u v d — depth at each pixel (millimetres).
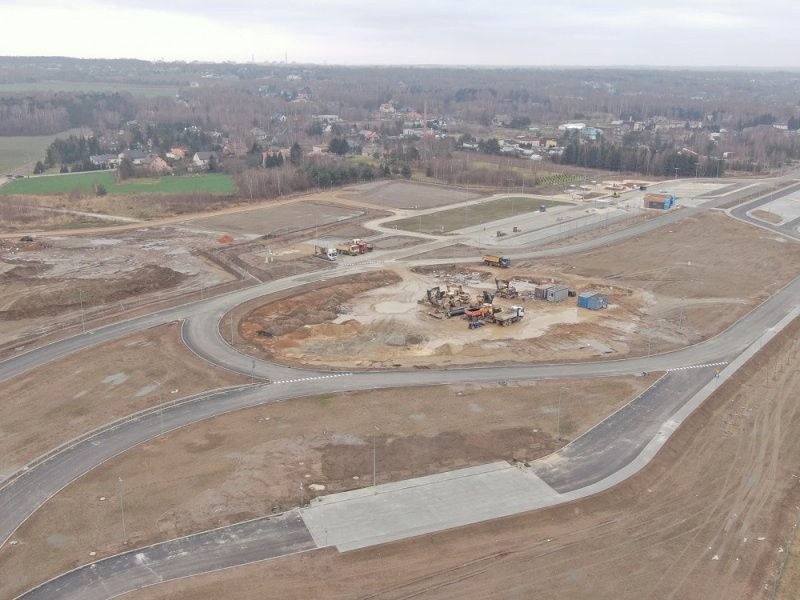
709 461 51031
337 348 72312
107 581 38125
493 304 85625
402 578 38812
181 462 50062
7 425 55188
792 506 45688
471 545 41562
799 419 57250
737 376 64938
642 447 52188
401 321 80375
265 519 43500
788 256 110000
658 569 39844
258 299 86812
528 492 46531
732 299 88312
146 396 60406
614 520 44156
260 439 53344
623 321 80188
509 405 59031
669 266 104312
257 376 64562
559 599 37500
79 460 50250
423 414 57406
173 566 39312
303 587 37938
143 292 90312
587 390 61938
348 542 41438
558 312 83500
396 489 46844
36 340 72875
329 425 55531
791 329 77500
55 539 41625
